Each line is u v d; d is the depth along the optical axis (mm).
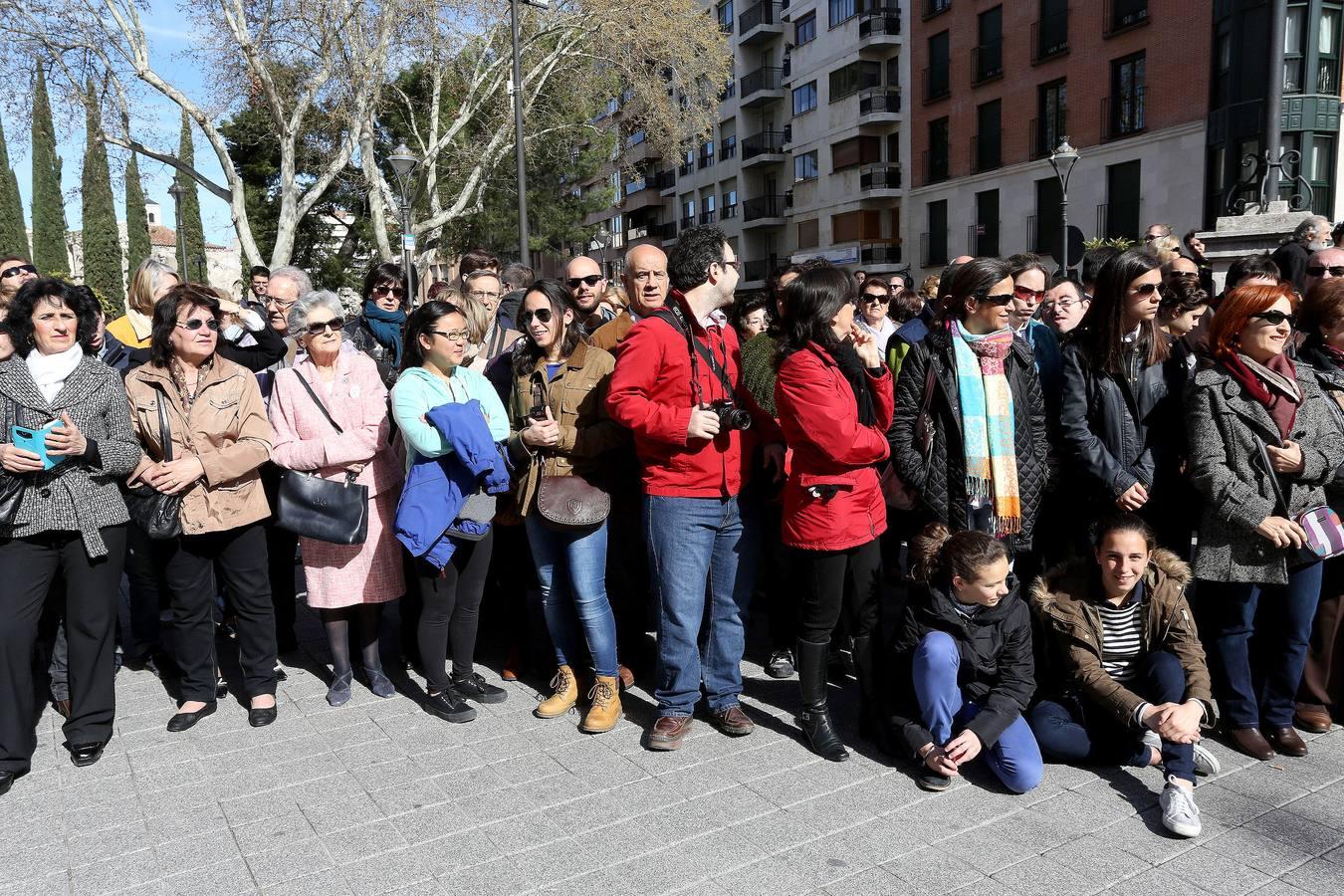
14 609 3391
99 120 18656
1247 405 3490
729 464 3598
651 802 3201
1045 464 3715
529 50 22156
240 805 3229
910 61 29312
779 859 2820
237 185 19000
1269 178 8250
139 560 4551
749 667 4668
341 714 4105
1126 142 21891
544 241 25453
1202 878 2686
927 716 3311
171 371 3867
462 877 2748
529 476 3947
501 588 5121
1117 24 22094
